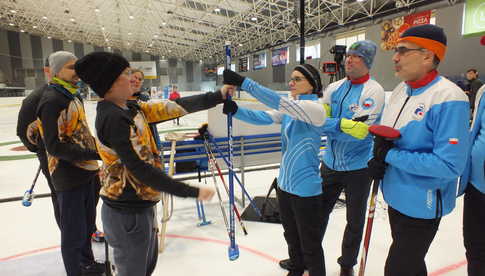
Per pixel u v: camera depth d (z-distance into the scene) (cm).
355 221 189
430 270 210
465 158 109
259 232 268
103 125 107
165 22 1817
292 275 186
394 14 1232
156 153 127
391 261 132
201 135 266
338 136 184
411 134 121
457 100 108
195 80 3528
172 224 288
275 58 2128
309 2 1294
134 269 122
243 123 310
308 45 1817
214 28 2059
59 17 2031
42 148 191
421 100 119
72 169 172
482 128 134
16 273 208
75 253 181
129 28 2225
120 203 115
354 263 195
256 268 214
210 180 425
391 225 135
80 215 179
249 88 142
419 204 120
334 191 196
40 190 382
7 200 347
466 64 983
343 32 1511
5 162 531
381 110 183
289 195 168
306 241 162
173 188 104
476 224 140
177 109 134
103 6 1716
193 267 216
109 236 121
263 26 1834
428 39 113
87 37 2698
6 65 2442
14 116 1311
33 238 259
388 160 123
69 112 169
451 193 124
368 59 180
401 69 122
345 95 193
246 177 442
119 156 106
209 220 296
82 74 109
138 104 131
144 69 2469
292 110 141
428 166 110
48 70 191
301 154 158
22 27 2436
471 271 145
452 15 1015
